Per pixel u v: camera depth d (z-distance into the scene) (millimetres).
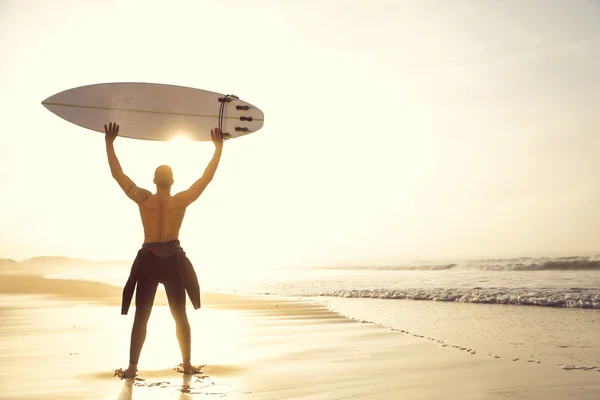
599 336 7242
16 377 4371
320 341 6672
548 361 5359
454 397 3871
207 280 26156
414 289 15812
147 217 4688
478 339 6941
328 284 20609
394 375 4605
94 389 3941
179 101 5301
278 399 3717
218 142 5082
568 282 18062
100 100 5297
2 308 11062
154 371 4656
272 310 10688
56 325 8086
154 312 10328
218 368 4832
